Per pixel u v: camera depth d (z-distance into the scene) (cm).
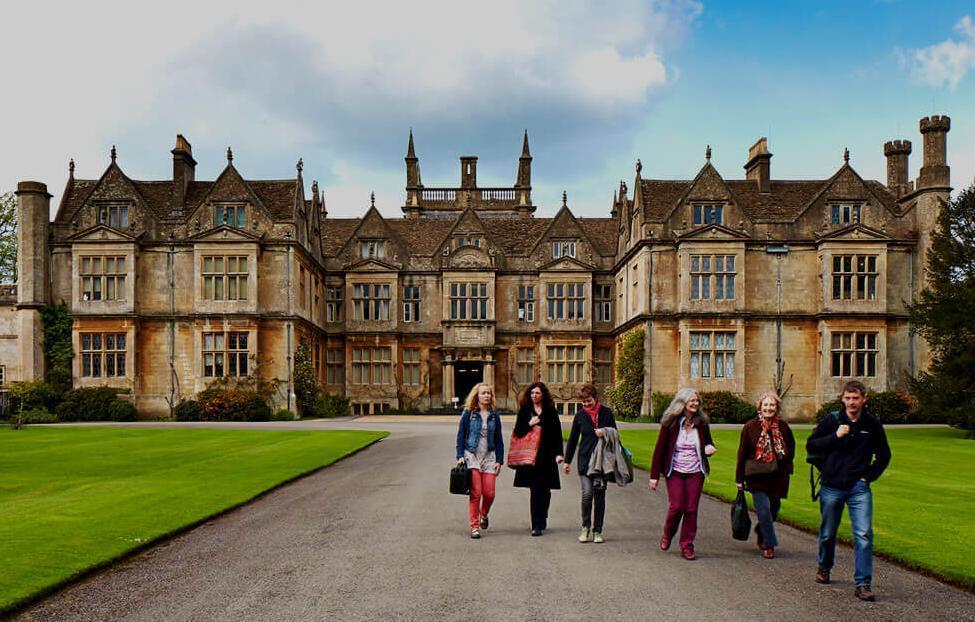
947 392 2761
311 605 736
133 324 3684
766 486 932
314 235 4209
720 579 827
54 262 3794
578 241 4428
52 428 2928
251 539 1023
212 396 3534
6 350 3828
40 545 949
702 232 3572
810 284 3659
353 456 1995
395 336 4350
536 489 1039
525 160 5941
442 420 3578
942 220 2978
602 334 4400
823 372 3566
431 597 755
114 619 704
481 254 4331
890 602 753
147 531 1034
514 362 4388
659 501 1353
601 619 691
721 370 3562
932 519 1133
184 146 3934
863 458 790
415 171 5966
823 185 3894
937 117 3609
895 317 3631
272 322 3700
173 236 3762
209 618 703
